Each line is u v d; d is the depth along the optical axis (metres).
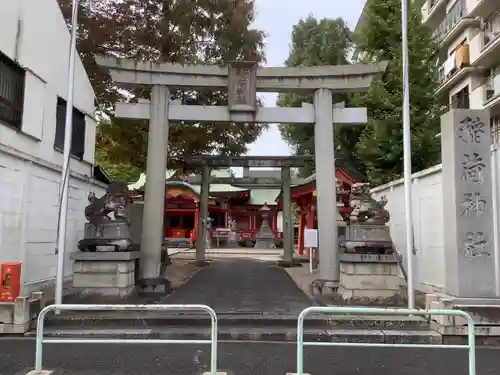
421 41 17.06
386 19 17.95
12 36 9.88
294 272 16.86
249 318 8.10
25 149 10.55
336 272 10.71
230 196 40.56
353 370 6.04
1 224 9.10
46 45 11.58
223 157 19.62
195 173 23.88
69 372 5.82
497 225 8.88
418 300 10.02
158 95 11.12
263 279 14.53
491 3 21.73
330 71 11.09
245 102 11.02
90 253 9.86
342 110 11.28
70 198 12.62
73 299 9.57
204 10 17.25
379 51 17.94
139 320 8.02
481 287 7.81
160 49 17.42
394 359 6.55
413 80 16.69
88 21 16.67
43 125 11.43
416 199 11.73
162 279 10.76
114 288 9.88
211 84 11.24
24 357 6.41
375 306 9.42
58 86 12.34
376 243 9.99
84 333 7.44
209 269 18.05
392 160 16.30
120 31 17.14
